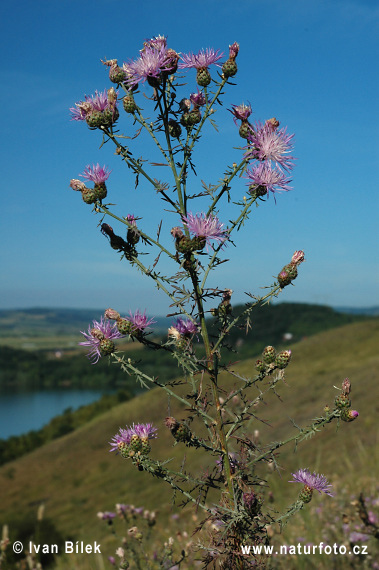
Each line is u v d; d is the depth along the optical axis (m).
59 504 29.83
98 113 2.29
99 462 38.81
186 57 2.39
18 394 156.88
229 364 2.29
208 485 2.25
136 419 44.12
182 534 3.71
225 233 2.22
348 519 4.18
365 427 16.05
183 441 2.22
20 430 106.12
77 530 17.52
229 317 2.35
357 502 3.76
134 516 4.09
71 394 155.12
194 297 2.24
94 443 44.25
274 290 2.25
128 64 2.37
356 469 8.48
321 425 2.19
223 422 2.28
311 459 14.46
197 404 2.24
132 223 2.33
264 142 2.25
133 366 2.24
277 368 2.24
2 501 35.12
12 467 45.59
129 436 2.30
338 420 2.16
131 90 2.40
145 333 2.31
